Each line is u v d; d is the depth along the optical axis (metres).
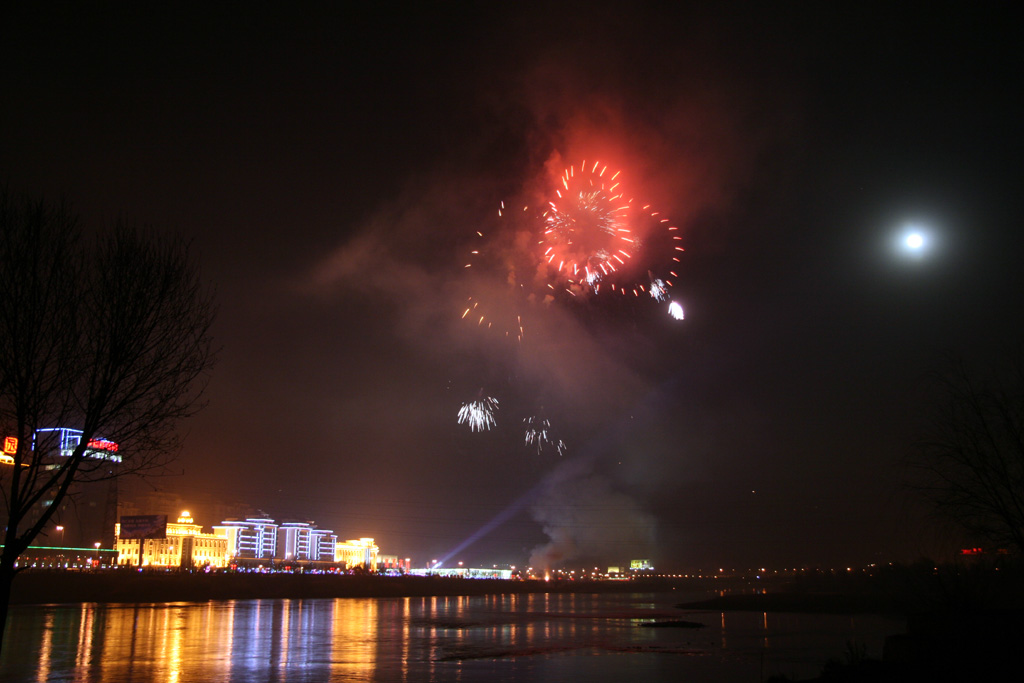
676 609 133.75
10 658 50.50
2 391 19.73
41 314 20.41
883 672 29.55
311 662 50.56
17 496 19.69
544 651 60.59
